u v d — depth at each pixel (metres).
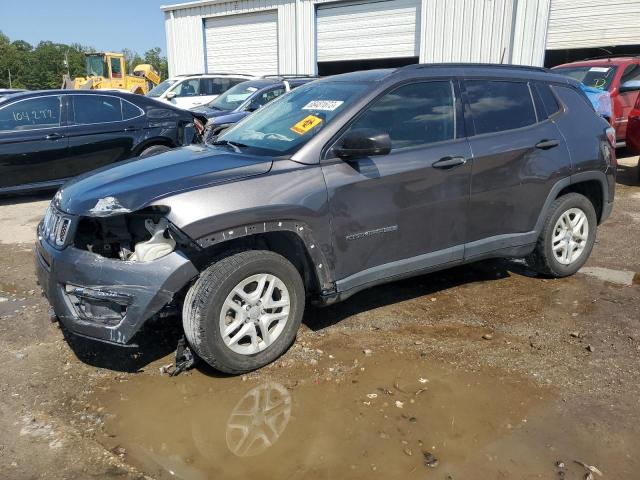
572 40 14.61
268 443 2.77
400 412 3.01
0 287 4.85
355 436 2.82
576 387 3.22
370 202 3.65
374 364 3.49
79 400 3.13
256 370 3.44
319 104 3.92
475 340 3.80
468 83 4.21
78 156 8.23
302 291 3.57
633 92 10.60
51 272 3.26
